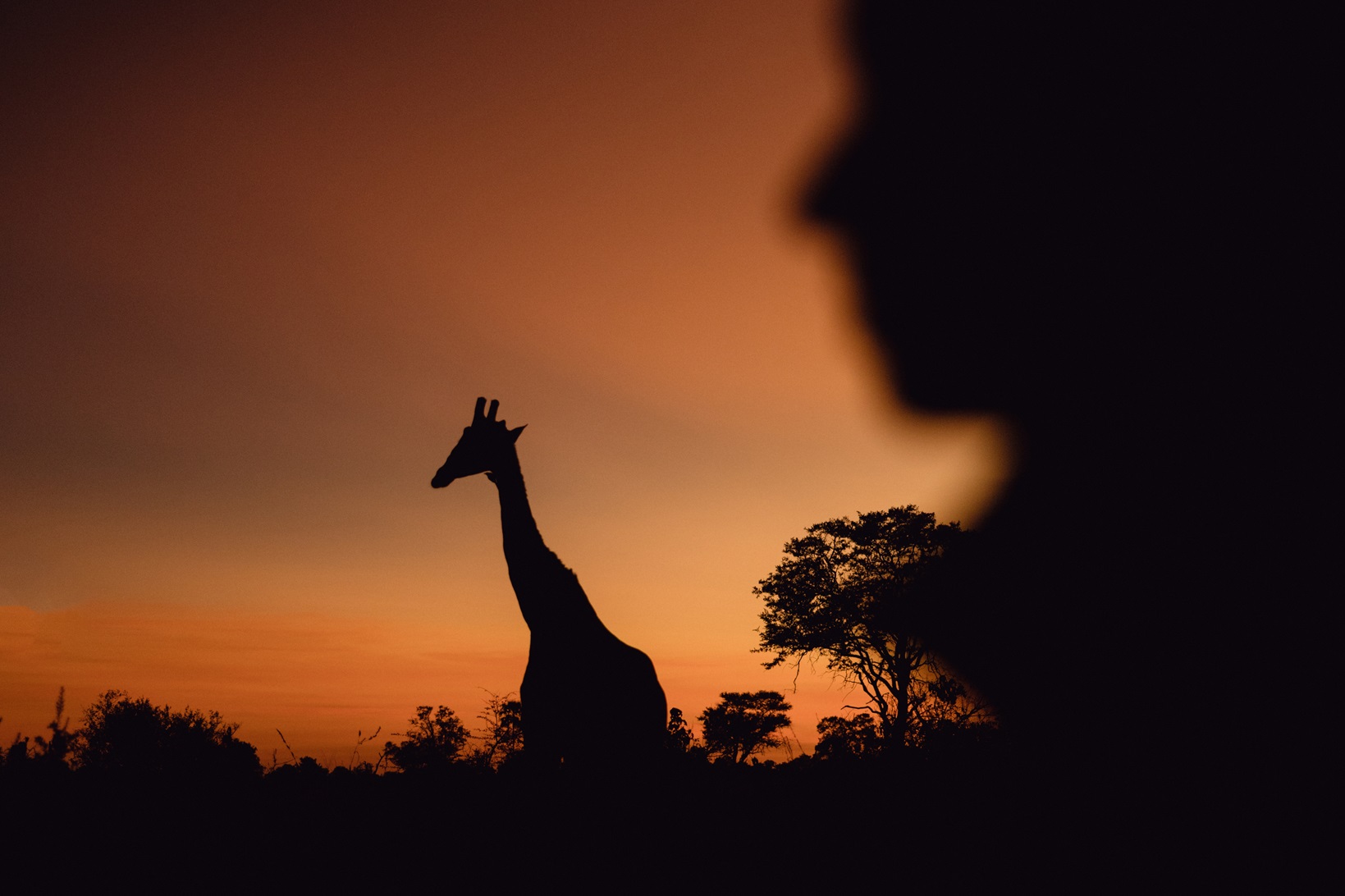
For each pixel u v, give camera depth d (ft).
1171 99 2.40
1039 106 2.47
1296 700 2.07
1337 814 2.00
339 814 25.75
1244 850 2.05
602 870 21.59
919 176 2.53
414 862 21.89
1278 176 2.20
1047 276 2.37
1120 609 2.21
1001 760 5.49
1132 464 2.27
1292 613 2.07
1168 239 2.34
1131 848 2.28
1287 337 2.14
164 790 27.14
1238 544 2.11
